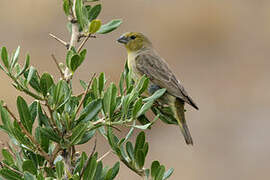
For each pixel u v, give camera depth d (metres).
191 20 19.36
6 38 17.39
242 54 19.41
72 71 4.27
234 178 15.22
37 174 4.00
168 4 19.67
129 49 8.20
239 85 18.34
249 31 20.03
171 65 18.81
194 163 15.41
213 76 18.61
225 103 17.50
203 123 16.78
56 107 4.07
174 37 19.19
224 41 19.55
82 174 3.96
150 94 7.75
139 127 4.07
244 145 16.16
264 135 16.44
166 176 4.45
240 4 20.48
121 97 4.26
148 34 19.09
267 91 18.05
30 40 17.36
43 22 17.73
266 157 15.77
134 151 4.35
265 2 20.72
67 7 4.66
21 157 4.47
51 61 16.23
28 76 4.08
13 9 17.84
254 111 17.22
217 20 19.50
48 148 4.14
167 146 15.55
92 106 4.10
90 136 4.20
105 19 19.41
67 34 17.59
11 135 4.18
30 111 4.25
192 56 19.05
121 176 13.30
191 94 17.80
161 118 5.43
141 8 19.56
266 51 19.52
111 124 4.08
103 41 17.56
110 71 16.58
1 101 4.11
